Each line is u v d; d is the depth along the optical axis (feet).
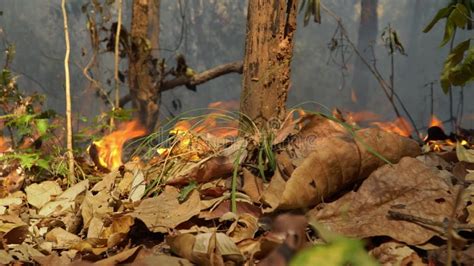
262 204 7.77
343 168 7.56
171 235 6.86
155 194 8.99
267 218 7.34
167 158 9.24
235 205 7.69
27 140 13.07
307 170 7.30
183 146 9.86
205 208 7.91
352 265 5.32
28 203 9.99
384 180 7.45
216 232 7.34
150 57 28.17
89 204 8.52
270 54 10.19
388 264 6.49
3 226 8.41
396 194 7.34
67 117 11.07
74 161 11.09
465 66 12.17
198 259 6.49
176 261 6.62
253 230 7.25
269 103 10.19
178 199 8.19
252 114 10.17
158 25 37.70
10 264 7.43
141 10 27.76
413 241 6.73
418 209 7.13
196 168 8.81
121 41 27.20
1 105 14.06
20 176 10.94
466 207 7.12
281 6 10.19
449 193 7.35
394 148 8.02
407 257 6.56
